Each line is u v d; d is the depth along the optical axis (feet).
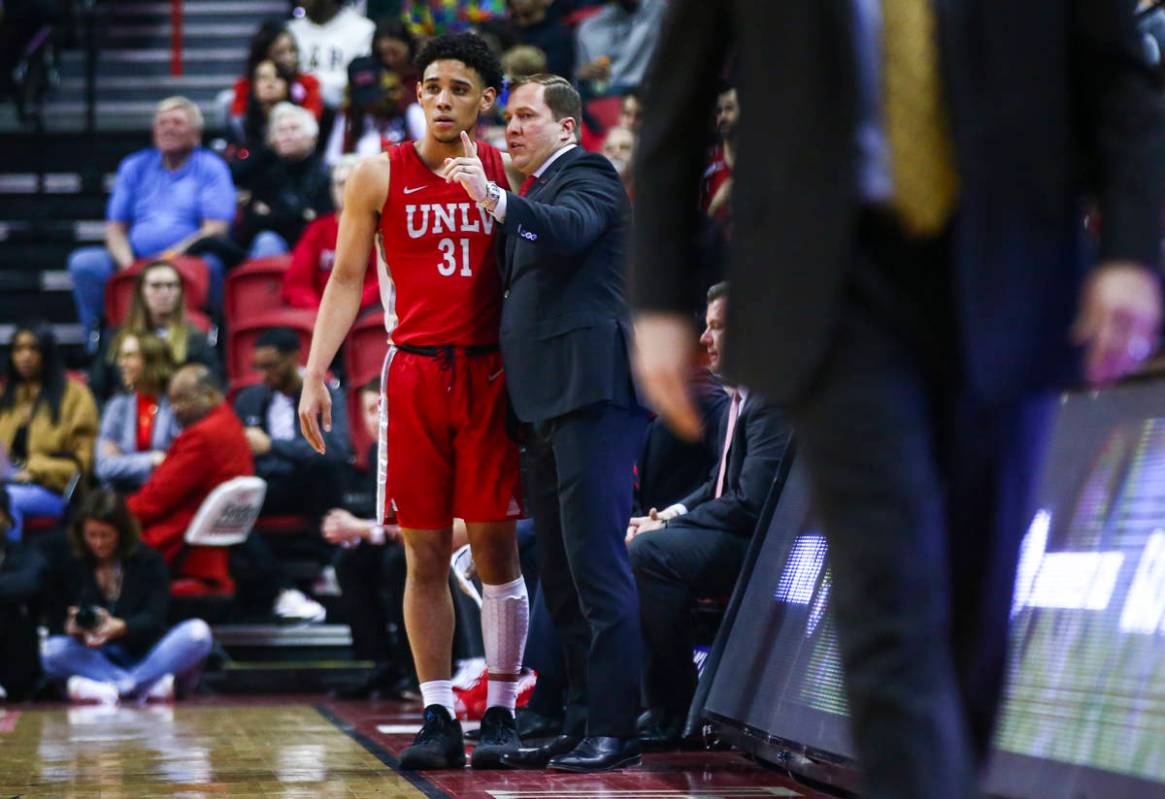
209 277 92.12
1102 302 14.48
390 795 35.40
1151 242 14.56
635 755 40.11
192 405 74.90
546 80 41.39
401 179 41.06
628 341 39.37
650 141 16.96
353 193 41.19
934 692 15.03
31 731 53.42
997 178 15.26
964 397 15.84
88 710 64.03
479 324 41.11
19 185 116.47
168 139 98.48
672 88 16.90
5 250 109.70
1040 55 15.53
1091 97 15.74
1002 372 15.20
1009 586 16.85
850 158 15.34
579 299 39.27
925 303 15.61
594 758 39.47
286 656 75.92
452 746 41.14
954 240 15.31
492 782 37.81
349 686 68.95
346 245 41.32
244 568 76.48
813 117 15.57
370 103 98.02
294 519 77.77
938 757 14.85
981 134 15.30
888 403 15.29
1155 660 22.00
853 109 15.37
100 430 80.79
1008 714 24.93
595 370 38.78
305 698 70.44
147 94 125.59
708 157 17.22
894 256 15.62
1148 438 23.94
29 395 81.97
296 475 77.20
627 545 43.98
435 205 40.96
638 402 39.55
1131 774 21.54
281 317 83.10
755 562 38.70
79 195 113.80
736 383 16.07
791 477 38.19
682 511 46.70
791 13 15.85
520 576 42.68
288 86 104.83
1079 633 23.99
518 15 98.12
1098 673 23.16
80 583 70.90
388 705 64.69
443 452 41.09
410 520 41.11
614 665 39.45
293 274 85.87
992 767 24.67
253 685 73.10
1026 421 16.25
